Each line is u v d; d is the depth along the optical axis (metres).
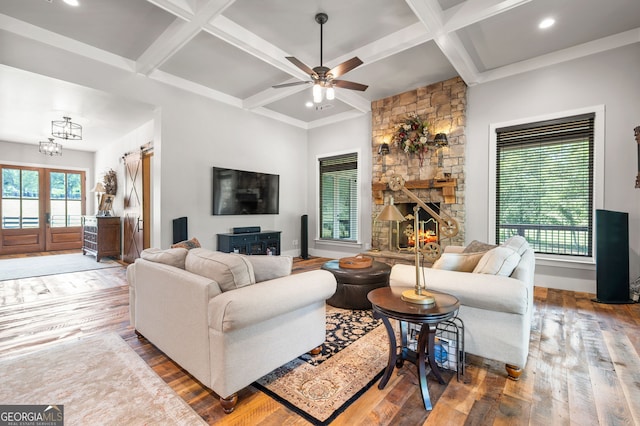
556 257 3.93
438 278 1.98
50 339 2.47
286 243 6.46
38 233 7.47
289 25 3.29
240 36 3.31
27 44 3.27
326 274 2.15
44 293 3.82
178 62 4.08
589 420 1.51
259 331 1.72
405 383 1.87
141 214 5.41
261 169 5.87
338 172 6.38
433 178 4.77
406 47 3.45
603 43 3.57
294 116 6.39
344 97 5.02
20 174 7.22
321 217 6.70
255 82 4.72
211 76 4.52
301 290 1.89
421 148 4.84
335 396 1.73
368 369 2.03
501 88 4.27
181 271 1.95
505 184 4.33
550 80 3.92
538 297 3.59
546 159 4.03
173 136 4.54
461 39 3.54
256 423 1.52
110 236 6.27
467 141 4.58
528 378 1.90
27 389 1.78
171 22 3.24
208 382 1.66
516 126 4.15
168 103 4.47
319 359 2.16
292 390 1.79
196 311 1.72
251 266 1.81
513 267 2.00
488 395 1.73
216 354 1.59
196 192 4.84
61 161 7.75
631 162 3.47
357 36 3.50
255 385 1.85
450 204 4.65
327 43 3.63
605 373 1.96
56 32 3.41
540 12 3.07
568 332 2.60
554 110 3.89
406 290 1.91
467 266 2.18
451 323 1.92
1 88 3.96
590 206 3.75
